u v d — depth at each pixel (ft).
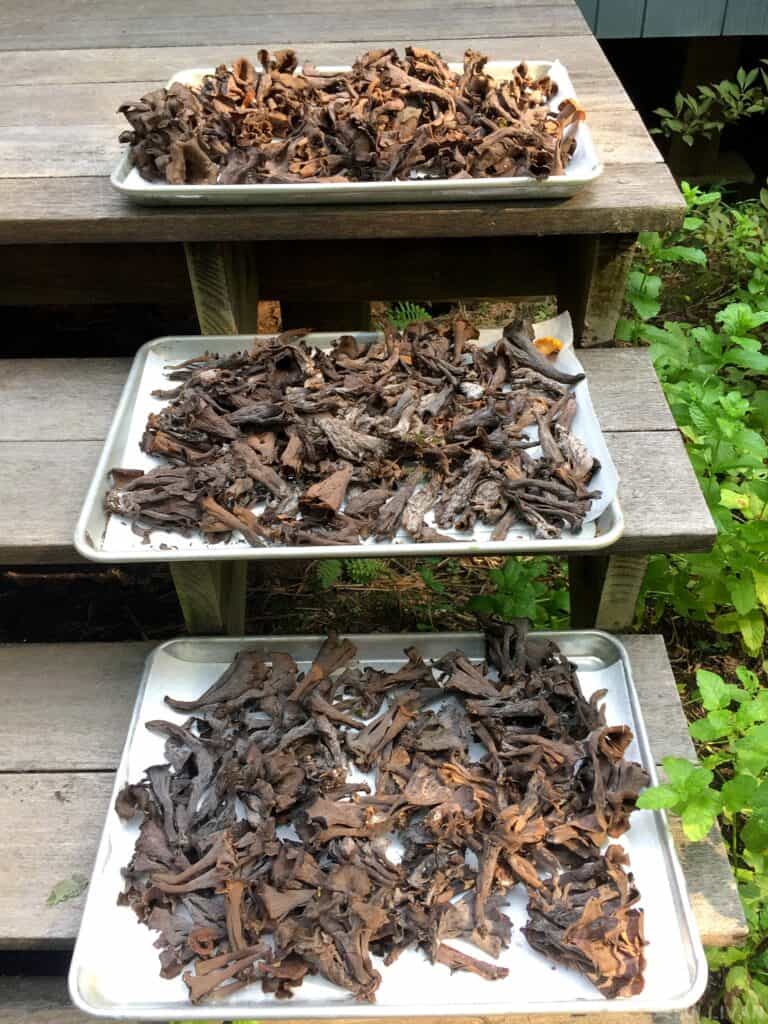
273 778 3.80
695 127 9.17
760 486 5.45
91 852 3.91
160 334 7.88
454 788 3.76
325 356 4.91
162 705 4.27
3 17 7.44
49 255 5.77
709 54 9.57
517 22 6.97
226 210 4.96
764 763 3.80
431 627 6.23
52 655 4.69
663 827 3.73
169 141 5.03
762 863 4.30
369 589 6.52
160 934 3.43
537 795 3.68
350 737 4.04
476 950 3.42
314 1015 3.21
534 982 3.30
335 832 3.62
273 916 3.36
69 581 6.68
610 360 5.26
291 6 7.41
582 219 4.88
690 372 6.30
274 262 6.11
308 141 5.19
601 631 4.43
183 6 7.50
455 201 4.91
